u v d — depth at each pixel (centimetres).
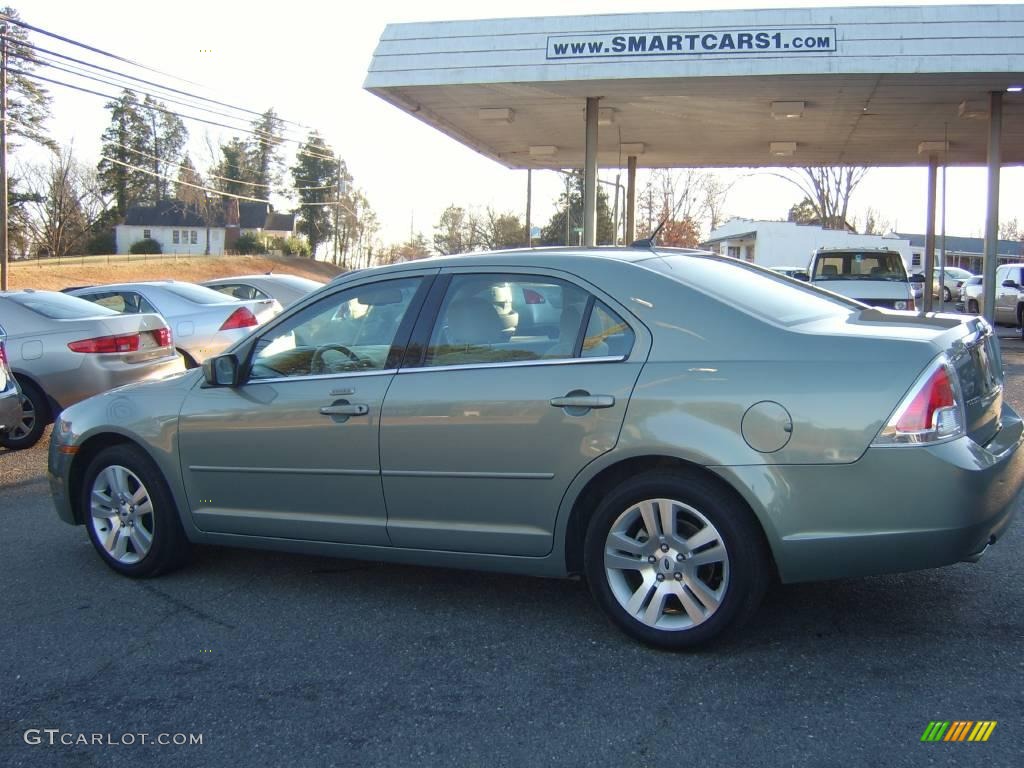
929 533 344
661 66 1381
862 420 347
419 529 431
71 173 7556
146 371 940
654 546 383
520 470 403
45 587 498
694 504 371
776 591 453
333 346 461
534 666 382
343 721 341
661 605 384
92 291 1165
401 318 446
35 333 892
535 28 1417
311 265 7981
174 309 1145
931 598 438
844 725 324
